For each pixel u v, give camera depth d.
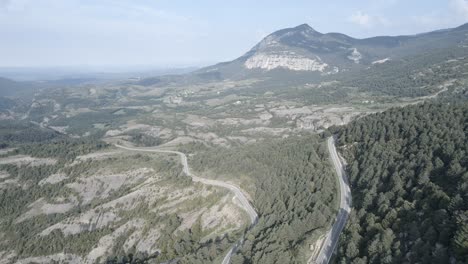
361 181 115.81
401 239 79.12
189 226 150.25
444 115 130.00
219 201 155.62
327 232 98.50
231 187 164.00
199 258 113.12
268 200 135.62
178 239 144.75
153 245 149.88
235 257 101.25
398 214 86.62
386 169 112.56
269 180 148.12
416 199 89.25
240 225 136.25
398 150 120.62
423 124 127.44
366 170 117.00
